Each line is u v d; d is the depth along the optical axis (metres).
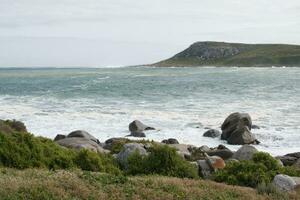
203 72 169.62
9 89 82.25
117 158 18.56
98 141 29.66
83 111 46.84
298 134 34.03
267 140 32.41
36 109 49.09
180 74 152.50
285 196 12.32
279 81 96.31
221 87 79.25
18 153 15.58
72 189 11.33
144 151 18.53
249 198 12.05
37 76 149.88
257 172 15.29
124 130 36.41
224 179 15.53
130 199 11.08
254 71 172.25
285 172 16.19
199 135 34.53
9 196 10.19
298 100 55.47
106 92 71.06
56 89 80.31
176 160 16.06
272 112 44.94
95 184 11.93
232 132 32.59
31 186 11.02
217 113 44.72
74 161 16.86
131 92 70.38
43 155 16.44
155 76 136.75
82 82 103.81
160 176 14.70
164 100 57.41
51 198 10.46
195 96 62.34
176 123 39.25
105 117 42.66
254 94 64.31
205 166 17.34
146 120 40.78
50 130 36.22
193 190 12.32
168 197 11.37
